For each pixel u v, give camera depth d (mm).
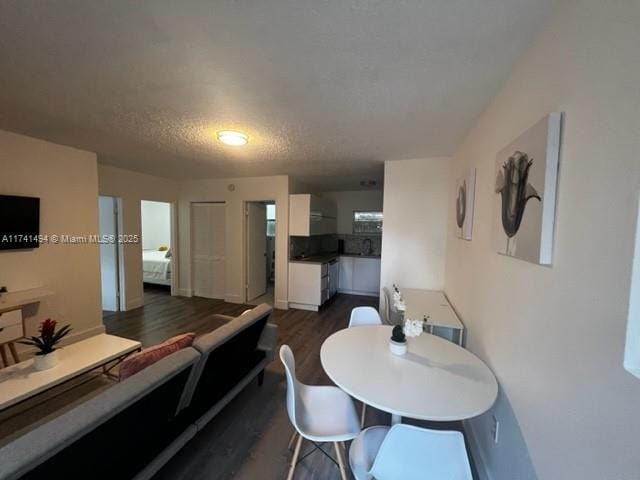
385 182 3406
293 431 1892
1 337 2350
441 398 1248
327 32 1162
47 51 1318
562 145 925
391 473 1019
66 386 2375
